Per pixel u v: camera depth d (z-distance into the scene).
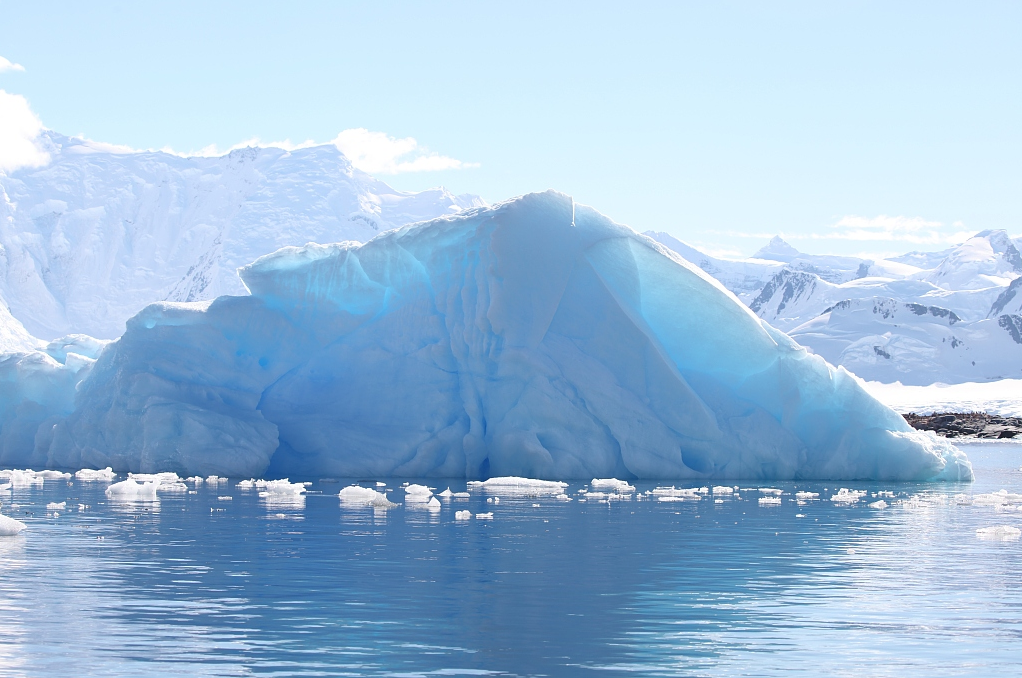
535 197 40.66
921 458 40.19
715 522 23.50
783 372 40.12
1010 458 78.81
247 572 15.38
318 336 40.81
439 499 28.67
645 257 41.25
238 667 10.03
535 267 39.31
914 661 10.55
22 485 32.72
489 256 38.97
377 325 40.62
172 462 35.84
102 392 39.75
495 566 16.22
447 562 16.56
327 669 9.98
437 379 38.62
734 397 40.47
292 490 30.11
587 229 41.97
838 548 19.08
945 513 26.44
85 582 14.39
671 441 37.69
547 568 16.08
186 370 38.62
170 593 13.63
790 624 12.16
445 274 40.34
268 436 37.00
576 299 39.81
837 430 40.09
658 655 10.65
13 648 10.68
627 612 12.72
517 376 37.72
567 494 31.23
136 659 10.28
